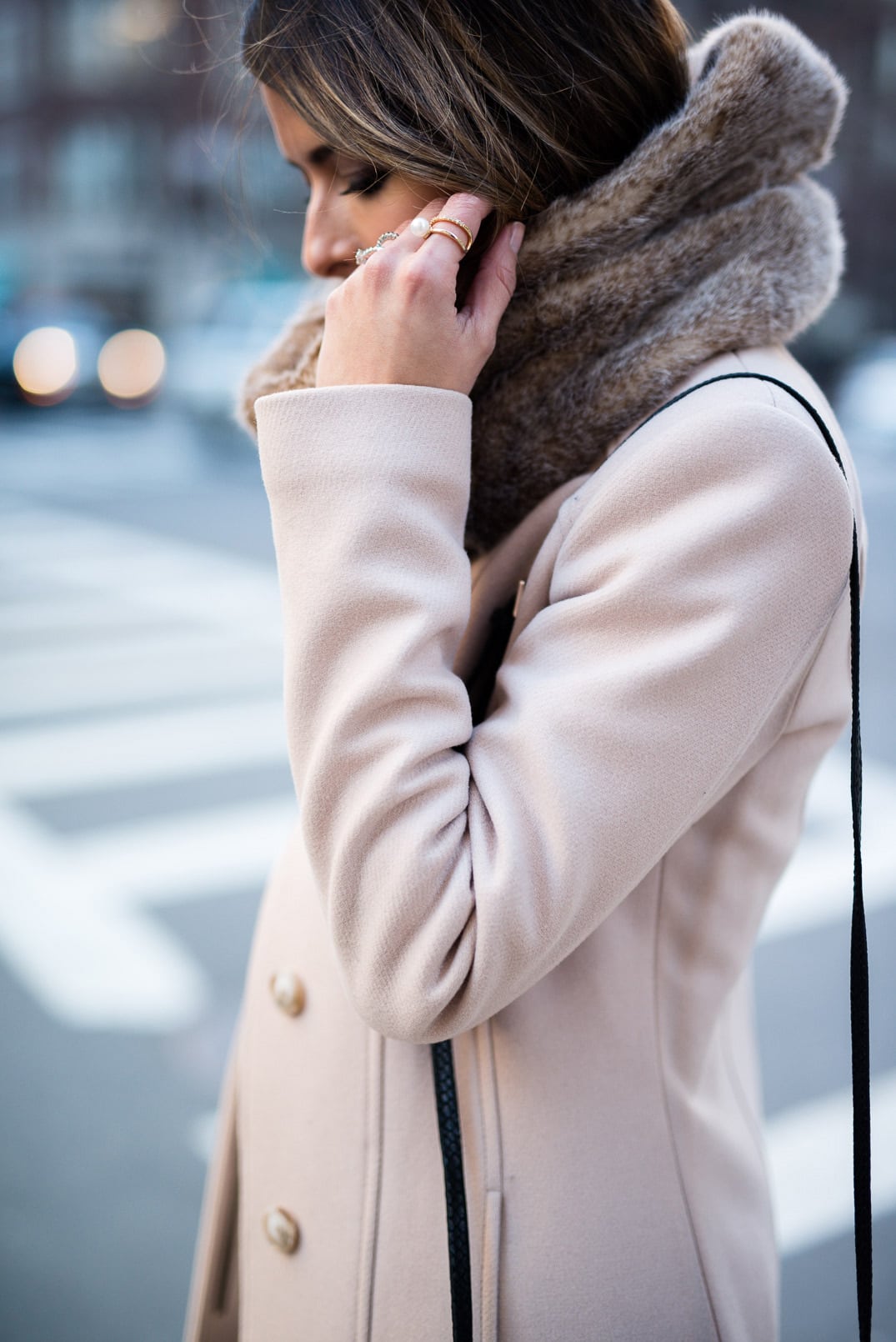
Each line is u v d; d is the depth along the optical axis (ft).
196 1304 3.81
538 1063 2.70
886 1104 8.05
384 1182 2.78
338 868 2.45
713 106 2.65
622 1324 2.67
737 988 3.38
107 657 18.31
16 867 10.87
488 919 2.34
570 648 2.44
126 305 86.94
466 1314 2.58
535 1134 2.68
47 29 86.79
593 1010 2.72
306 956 3.08
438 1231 2.71
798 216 2.79
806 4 69.21
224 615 21.04
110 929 9.80
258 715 15.67
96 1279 6.59
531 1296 2.65
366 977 2.47
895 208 74.95
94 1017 8.66
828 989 9.37
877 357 48.75
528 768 2.38
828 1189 7.25
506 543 2.93
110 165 86.94
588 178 2.83
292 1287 2.96
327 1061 2.95
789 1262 6.75
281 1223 2.98
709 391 2.53
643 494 2.41
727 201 2.86
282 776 13.44
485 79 2.67
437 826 2.39
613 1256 2.68
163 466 39.88
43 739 14.52
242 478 37.81
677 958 2.76
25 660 17.99
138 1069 8.18
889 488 37.04
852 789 2.60
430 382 2.59
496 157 2.67
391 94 2.68
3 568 24.40
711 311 2.67
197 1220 7.04
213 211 72.69
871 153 74.33
